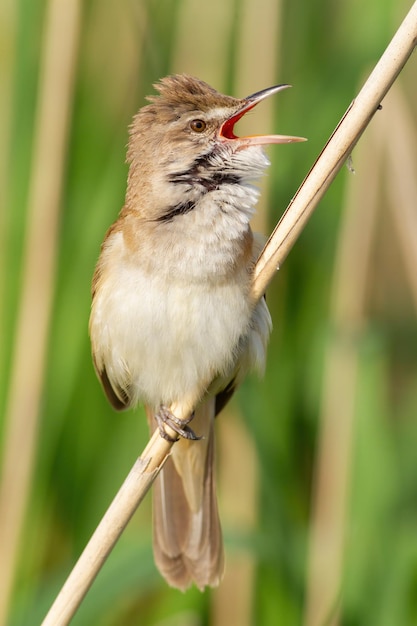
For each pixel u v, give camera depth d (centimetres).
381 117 965
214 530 852
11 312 931
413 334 1091
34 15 922
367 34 937
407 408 1025
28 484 920
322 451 938
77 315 940
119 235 802
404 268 1113
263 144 770
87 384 951
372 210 966
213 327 759
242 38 970
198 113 779
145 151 788
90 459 952
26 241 929
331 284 966
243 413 914
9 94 960
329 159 677
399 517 905
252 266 766
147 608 977
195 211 763
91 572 691
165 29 991
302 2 976
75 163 948
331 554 916
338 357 937
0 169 953
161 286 762
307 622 906
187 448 857
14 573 907
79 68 954
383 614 869
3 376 927
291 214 711
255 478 962
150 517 1016
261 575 927
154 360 782
